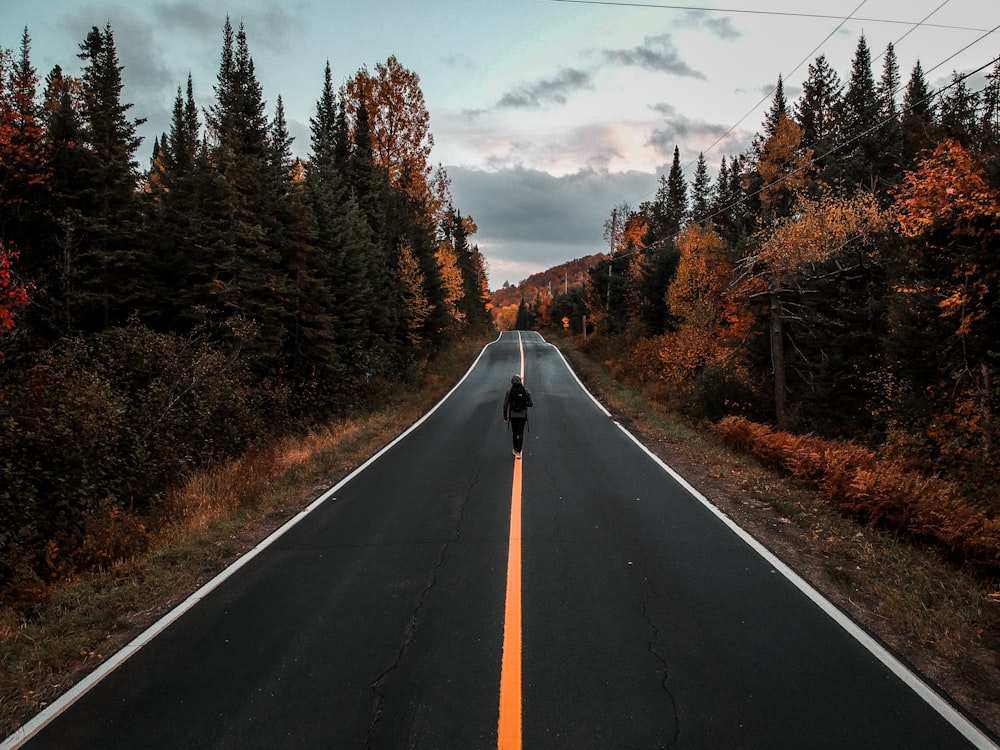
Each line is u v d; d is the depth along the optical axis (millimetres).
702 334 27219
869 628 4488
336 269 22562
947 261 10781
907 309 12523
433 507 8203
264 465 10641
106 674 4027
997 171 8930
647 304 38844
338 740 3221
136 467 9312
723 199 49812
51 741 3311
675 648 4176
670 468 10766
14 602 5512
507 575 5605
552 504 8234
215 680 3896
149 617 5035
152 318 15570
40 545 6742
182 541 6949
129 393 11102
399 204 34625
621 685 3705
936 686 3678
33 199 13312
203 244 15836
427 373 31734
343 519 7777
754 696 3566
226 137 17812
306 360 19156
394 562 6066
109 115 14945
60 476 7516
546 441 13727
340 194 24859
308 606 5043
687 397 23688
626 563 5910
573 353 46812
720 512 7824
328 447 13133
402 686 3746
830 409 18234
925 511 6582
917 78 36281
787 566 5832
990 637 4293
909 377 12859
